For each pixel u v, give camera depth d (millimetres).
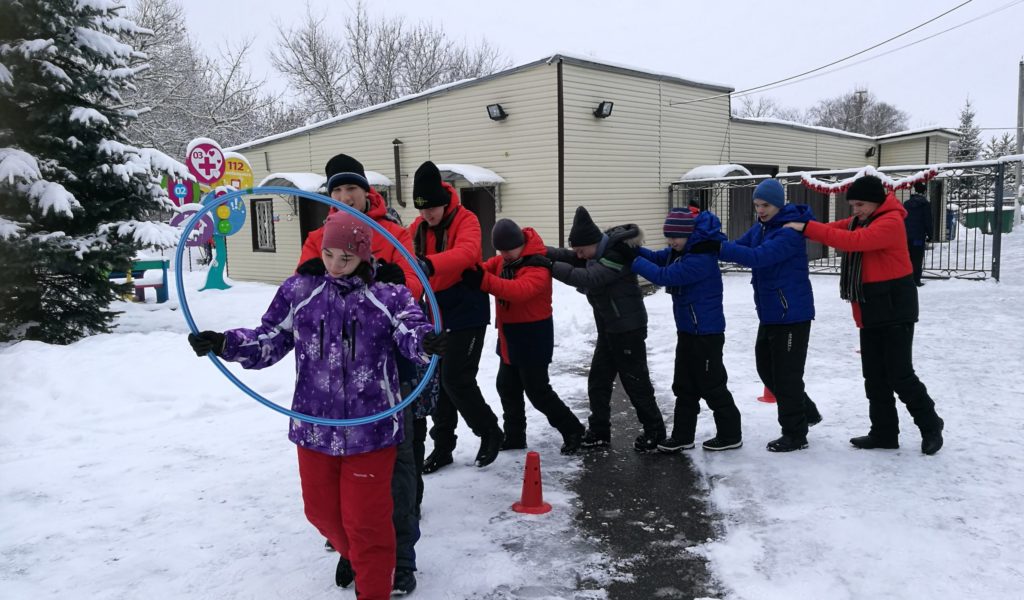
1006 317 9156
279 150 18750
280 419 5555
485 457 4461
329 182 3283
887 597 2830
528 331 4414
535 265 4293
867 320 4359
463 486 4156
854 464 4297
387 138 16750
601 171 14969
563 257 5000
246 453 4762
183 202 14578
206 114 30969
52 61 8641
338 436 2549
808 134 21641
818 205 21516
